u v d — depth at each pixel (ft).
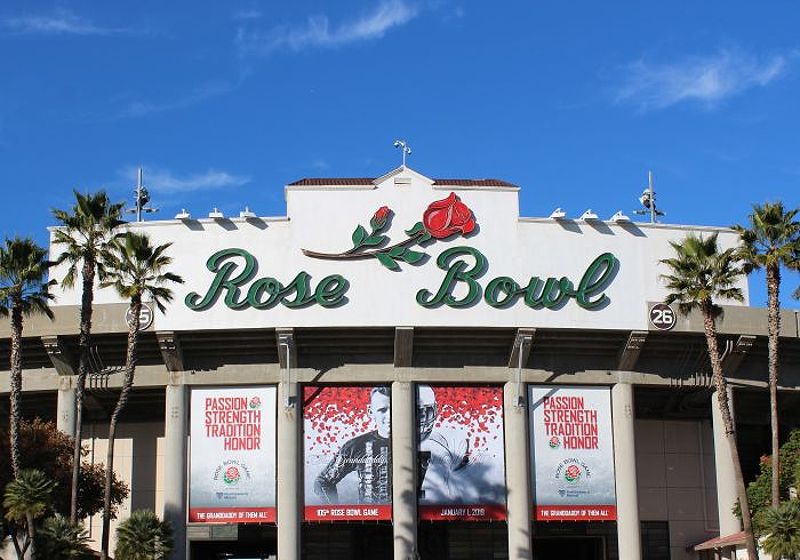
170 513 197.57
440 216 203.82
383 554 220.02
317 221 202.69
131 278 193.47
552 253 204.74
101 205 181.37
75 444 180.14
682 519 226.38
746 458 234.38
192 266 200.95
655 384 208.95
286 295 199.52
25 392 207.72
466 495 200.75
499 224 204.74
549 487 203.41
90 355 204.44
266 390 203.10
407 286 200.54
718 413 210.59
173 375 203.21
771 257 177.37
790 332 208.64
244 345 202.18
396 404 200.95
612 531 218.18
